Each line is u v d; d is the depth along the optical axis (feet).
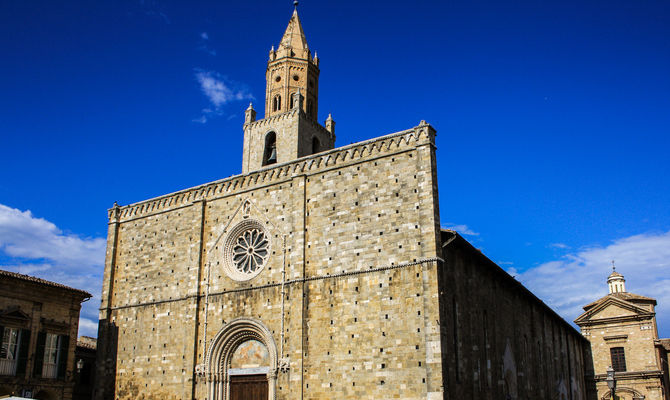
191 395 153.69
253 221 160.35
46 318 163.53
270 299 149.48
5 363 151.33
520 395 179.83
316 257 145.28
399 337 128.57
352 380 131.23
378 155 143.74
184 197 177.47
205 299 161.48
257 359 150.00
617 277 346.54
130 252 183.83
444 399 119.96
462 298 145.28
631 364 289.94
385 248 136.05
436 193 135.44
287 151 183.62
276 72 197.57
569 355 265.95
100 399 171.01
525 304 206.90
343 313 136.98
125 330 174.81
